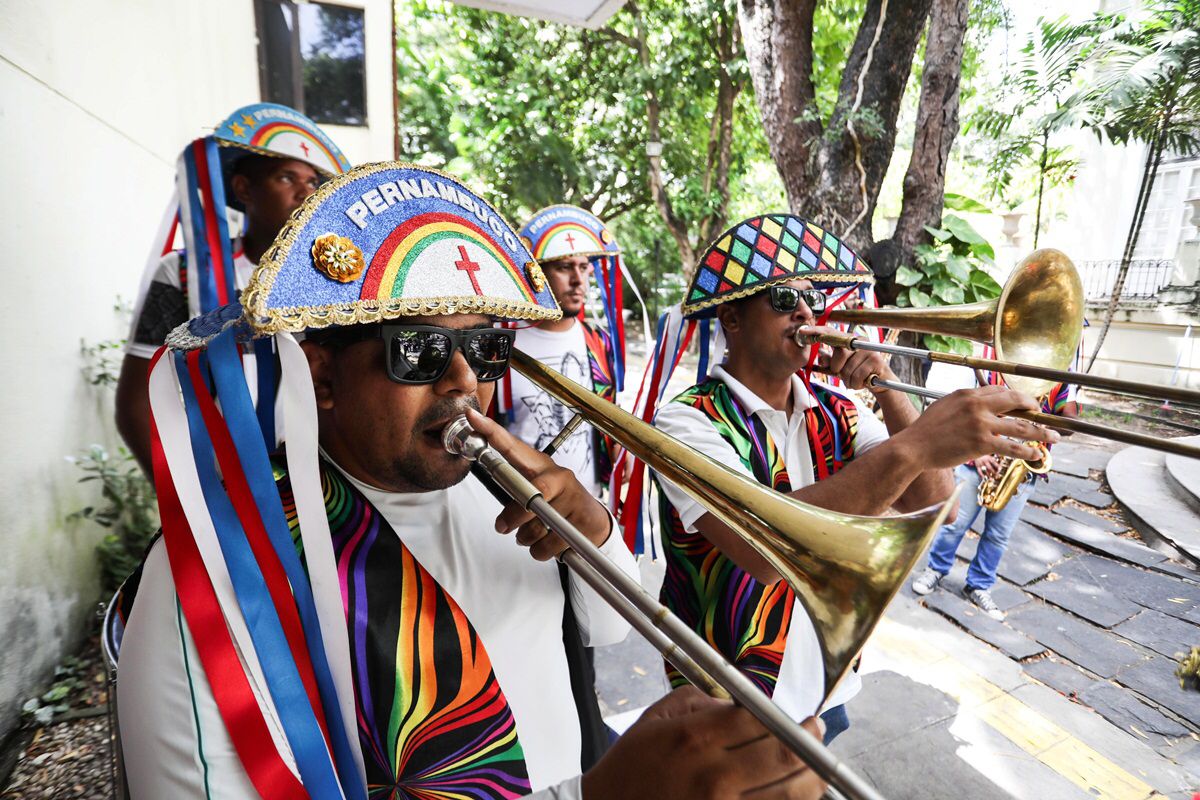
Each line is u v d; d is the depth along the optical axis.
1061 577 3.47
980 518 4.18
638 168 10.76
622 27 9.65
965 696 2.61
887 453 1.19
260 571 0.69
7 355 2.30
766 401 1.64
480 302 0.76
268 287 0.65
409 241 0.74
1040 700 2.58
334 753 0.70
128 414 2.01
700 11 7.91
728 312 1.65
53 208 2.60
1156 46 4.07
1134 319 5.85
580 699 0.99
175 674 0.64
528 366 1.01
